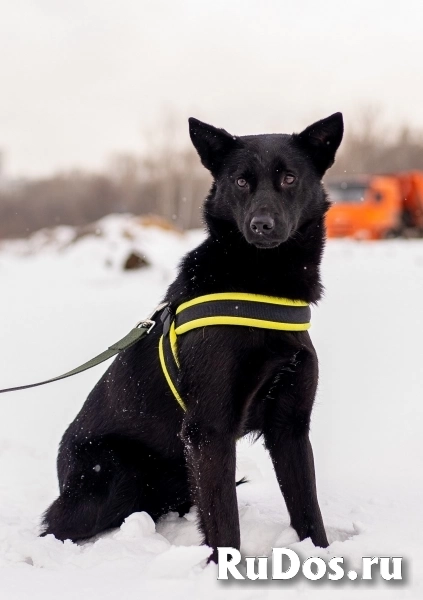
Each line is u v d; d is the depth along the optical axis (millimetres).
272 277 3826
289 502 3932
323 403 6277
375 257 14734
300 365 3867
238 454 5688
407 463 5125
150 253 15617
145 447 4215
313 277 3963
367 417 5930
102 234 19453
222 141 4137
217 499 3641
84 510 4223
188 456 3795
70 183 63562
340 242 20969
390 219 23188
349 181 24203
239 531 3660
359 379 6777
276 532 3996
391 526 3957
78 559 3693
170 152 51062
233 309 3742
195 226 49969
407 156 47969
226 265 3875
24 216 59656
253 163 3957
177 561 3309
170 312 4020
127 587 3219
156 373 4082
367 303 9742
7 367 8359
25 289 14086
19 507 4879
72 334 9641
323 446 5512
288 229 3822
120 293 12703
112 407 4277
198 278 3939
